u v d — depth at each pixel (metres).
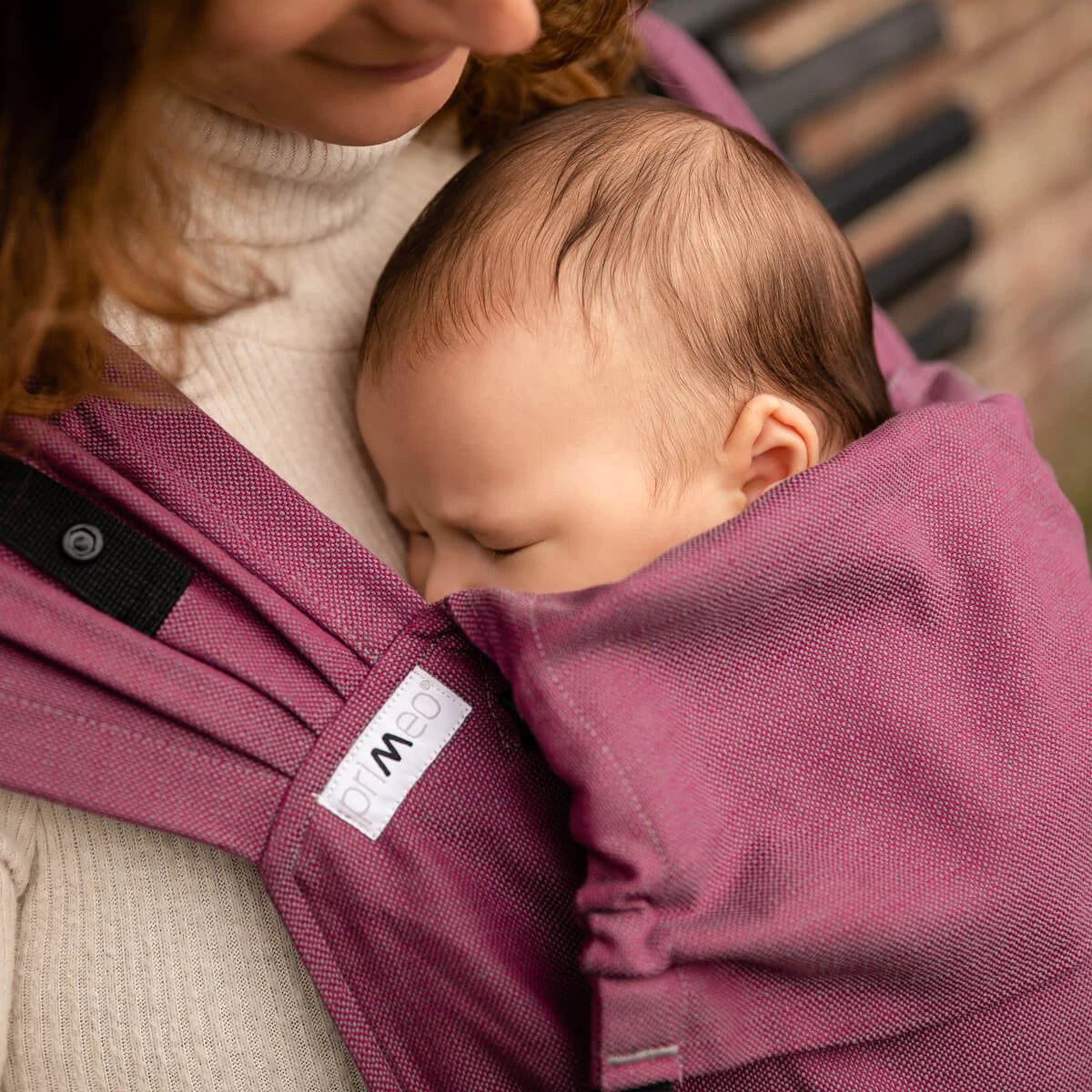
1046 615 0.71
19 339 0.57
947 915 0.64
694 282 0.79
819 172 1.62
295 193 0.77
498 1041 0.64
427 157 0.94
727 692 0.66
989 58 2.00
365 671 0.66
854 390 0.86
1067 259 2.23
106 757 0.63
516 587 0.79
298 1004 0.67
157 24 0.51
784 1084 0.65
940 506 0.70
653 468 0.78
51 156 0.54
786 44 1.69
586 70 1.00
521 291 0.78
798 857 0.64
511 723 0.67
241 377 0.77
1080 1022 0.66
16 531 0.63
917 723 0.66
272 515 0.67
